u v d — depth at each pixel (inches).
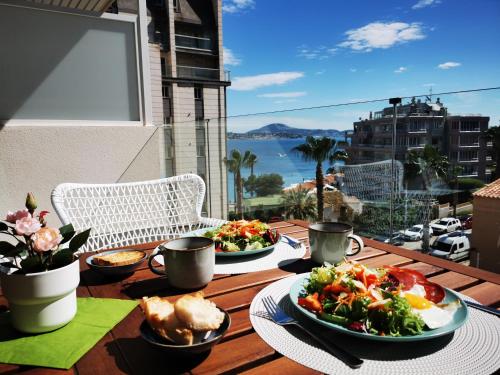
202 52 862.5
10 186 74.1
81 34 83.4
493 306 24.8
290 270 32.3
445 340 20.0
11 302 21.6
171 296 27.4
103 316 24.2
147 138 89.6
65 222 51.3
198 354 19.1
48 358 19.4
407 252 37.8
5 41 75.7
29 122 78.9
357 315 20.6
